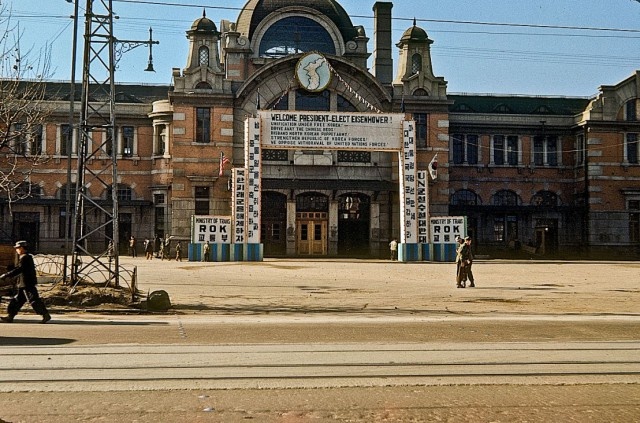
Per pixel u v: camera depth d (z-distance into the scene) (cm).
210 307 1936
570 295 2355
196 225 4106
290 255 4888
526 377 965
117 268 2138
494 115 5581
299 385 900
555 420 753
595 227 5316
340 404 806
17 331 1400
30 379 912
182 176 4794
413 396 850
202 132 4856
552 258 5422
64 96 5316
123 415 747
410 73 5116
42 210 5128
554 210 5394
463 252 2611
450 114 5516
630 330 1484
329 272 3322
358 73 4966
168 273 3133
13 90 2642
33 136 3019
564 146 5653
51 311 1802
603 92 5384
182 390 866
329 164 4925
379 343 1257
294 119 4159
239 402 810
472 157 5606
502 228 5528
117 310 1833
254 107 4897
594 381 943
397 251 4459
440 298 2236
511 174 5600
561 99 6056
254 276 3033
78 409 768
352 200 5022
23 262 1553
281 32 5488
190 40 4912
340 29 5606
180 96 4803
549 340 1320
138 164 5322
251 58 5375
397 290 2486
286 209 4922
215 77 4856
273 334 1377
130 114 5306
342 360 1077
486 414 773
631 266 4106
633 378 963
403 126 4253
